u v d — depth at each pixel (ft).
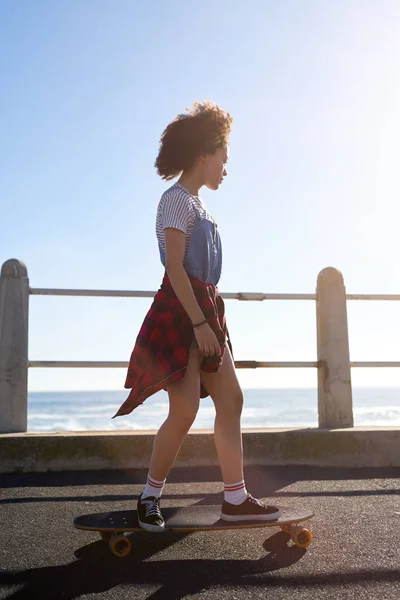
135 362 7.60
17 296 13.44
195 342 7.54
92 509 9.53
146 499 7.39
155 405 174.70
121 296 13.64
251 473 12.19
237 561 7.14
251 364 13.89
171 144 8.15
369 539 7.82
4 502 9.98
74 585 6.48
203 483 11.34
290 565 6.97
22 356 13.30
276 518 7.42
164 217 7.61
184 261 7.63
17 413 13.19
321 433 13.00
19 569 6.96
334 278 14.49
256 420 154.10
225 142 8.22
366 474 12.19
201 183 8.16
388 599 5.99
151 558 7.29
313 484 11.19
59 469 12.39
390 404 207.21
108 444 12.51
